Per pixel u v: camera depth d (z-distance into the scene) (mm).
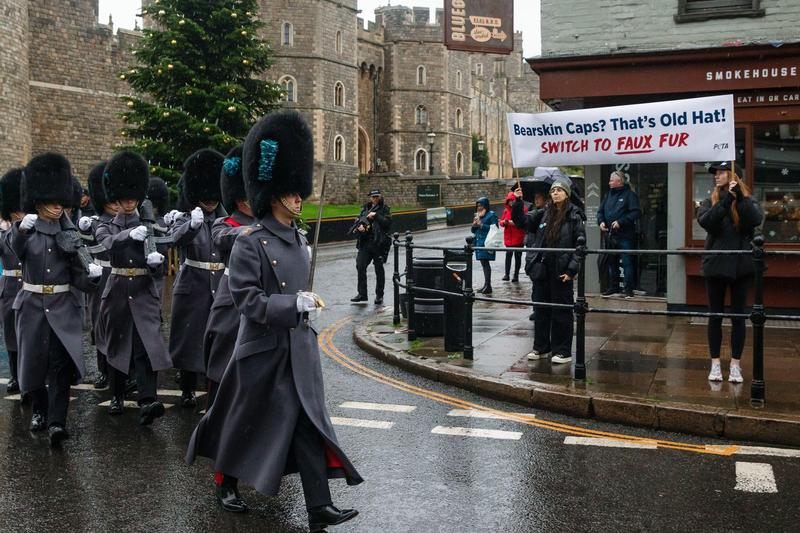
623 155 10117
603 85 11320
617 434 6246
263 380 4387
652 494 4969
